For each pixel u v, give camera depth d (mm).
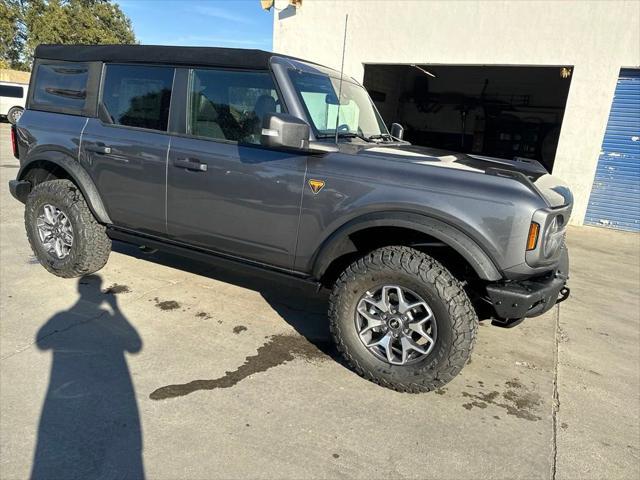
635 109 8977
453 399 3020
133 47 3793
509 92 18297
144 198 3777
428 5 10250
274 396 2871
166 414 2623
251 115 3318
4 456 2244
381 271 2908
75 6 39281
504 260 2693
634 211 9289
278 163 3191
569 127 9430
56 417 2533
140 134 3738
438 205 2756
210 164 3414
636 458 2588
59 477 2143
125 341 3377
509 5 9523
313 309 4184
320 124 3297
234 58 3336
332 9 11227
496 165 3287
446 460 2447
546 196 2795
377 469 2342
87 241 4156
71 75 4184
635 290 5578
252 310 4062
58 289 4148
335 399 2893
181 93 3568
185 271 4832
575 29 9086
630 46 8742
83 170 4047
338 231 3031
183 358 3219
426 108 19797
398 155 3092
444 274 2797
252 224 3344
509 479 2354
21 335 3346
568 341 4027
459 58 10172
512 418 2867
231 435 2496
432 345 2867
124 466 2230
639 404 3133
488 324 4250
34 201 4297
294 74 3299
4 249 5129
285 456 2375
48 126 4242
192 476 2197
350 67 11305
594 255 7234
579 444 2670
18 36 40000
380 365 3023
